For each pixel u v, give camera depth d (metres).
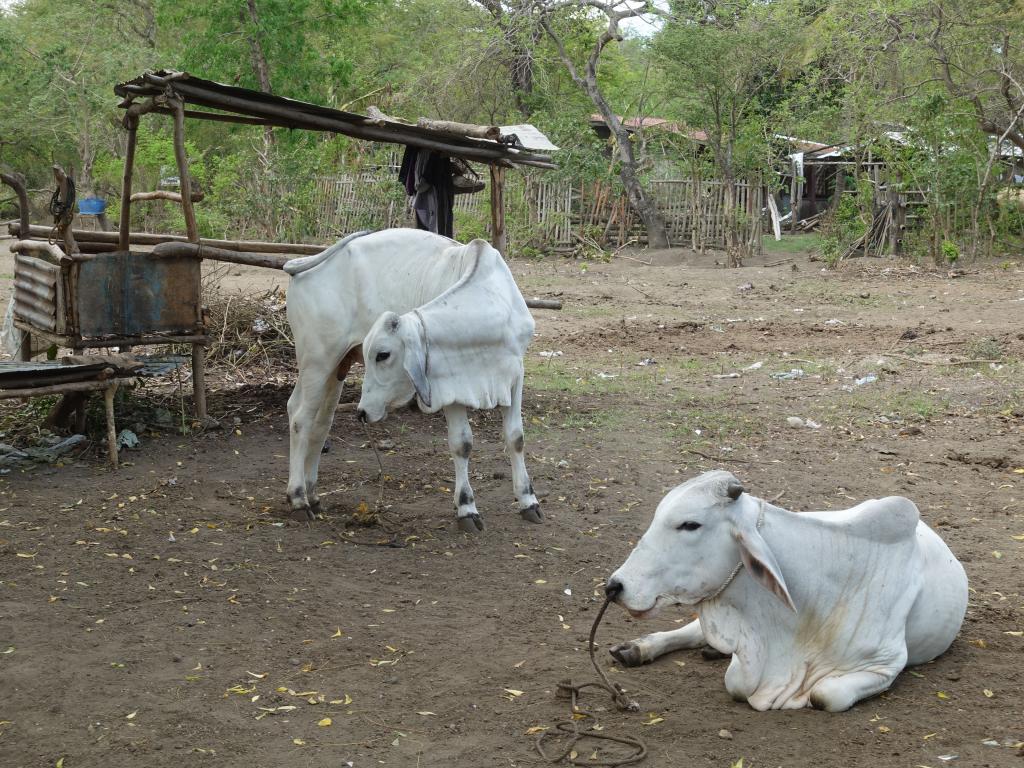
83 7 39.59
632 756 3.94
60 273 8.27
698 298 18.30
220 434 8.93
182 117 8.46
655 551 4.21
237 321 11.48
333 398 7.00
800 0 27.64
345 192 27.84
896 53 25.61
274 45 28.64
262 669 4.75
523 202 27.20
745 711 4.31
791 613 4.33
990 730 4.11
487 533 6.64
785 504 7.21
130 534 6.49
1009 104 23.20
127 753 4.00
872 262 23.22
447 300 6.27
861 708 4.31
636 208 27.42
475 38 30.39
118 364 7.96
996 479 7.84
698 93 25.56
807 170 35.41
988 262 22.66
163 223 30.70
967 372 11.41
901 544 4.47
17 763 3.93
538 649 4.98
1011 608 5.41
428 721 4.26
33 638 5.03
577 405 10.08
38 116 36.34
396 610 5.45
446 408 6.54
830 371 11.58
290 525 6.75
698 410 9.95
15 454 8.01
